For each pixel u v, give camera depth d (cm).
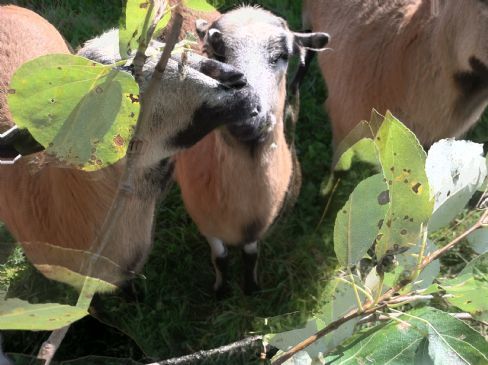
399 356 69
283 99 116
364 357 70
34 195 106
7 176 107
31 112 61
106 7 188
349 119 138
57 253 90
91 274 77
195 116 90
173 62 87
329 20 146
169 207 151
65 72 61
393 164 71
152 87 66
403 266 72
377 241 71
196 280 141
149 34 64
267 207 119
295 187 147
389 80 128
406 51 124
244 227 122
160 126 89
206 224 125
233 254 144
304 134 169
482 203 82
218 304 138
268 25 112
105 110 62
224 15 115
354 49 134
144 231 110
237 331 131
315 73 179
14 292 81
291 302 135
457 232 138
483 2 108
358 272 73
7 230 103
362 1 136
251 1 184
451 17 114
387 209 71
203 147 115
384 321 73
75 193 102
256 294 139
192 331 132
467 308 71
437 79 121
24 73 60
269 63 108
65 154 62
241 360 116
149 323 129
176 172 127
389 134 72
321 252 143
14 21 122
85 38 176
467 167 79
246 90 91
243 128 102
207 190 117
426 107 125
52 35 129
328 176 148
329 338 71
